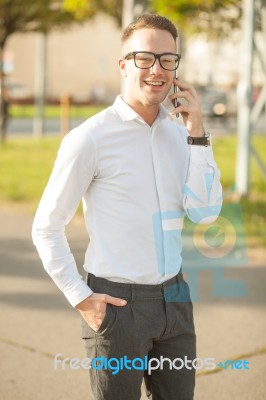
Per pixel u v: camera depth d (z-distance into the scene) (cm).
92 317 288
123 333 288
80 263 745
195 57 4097
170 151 301
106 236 291
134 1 1137
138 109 293
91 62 5606
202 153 300
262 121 2848
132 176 290
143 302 291
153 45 285
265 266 724
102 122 290
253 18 1012
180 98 305
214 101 3027
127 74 292
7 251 806
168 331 297
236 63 4144
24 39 5338
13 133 2408
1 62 1862
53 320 588
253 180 1295
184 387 306
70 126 2658
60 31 1883
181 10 1029
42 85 2262
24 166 1514
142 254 291
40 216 292
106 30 5588
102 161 288
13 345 534
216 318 588
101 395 296
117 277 289
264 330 564
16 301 633
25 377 478
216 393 453
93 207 293
